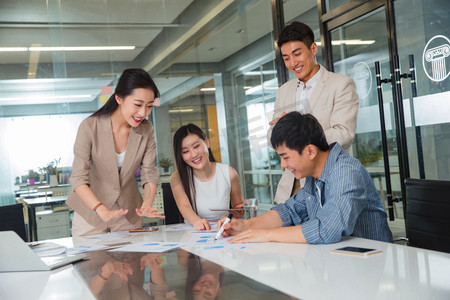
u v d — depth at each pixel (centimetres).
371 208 160
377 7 324
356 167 156
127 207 236
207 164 241
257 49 469
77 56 418
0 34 404
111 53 425
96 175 229
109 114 222
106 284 112
